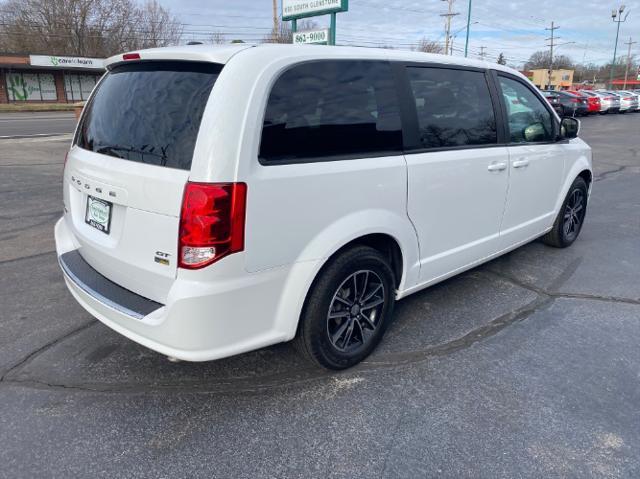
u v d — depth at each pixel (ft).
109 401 9.11
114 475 7.47
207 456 7.86
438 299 13.51
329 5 42.73
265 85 7.95
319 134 8.69
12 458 7.74
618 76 336.70
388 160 9.74
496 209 13.03
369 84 9.59
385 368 10.27
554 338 11.51
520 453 7.95
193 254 7.50
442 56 11.50
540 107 14.62
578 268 15.85
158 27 182.91
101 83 10.30
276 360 10.48
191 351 7.88
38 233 18.65
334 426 8.55
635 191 27.76
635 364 10.48
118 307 8.41
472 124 11.93
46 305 12.78
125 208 8.34
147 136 8.23
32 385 9.53
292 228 8.32
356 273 9.61
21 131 58.70
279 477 7.48
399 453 7.95
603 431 8.47
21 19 167.94
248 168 7.66
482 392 9.50
